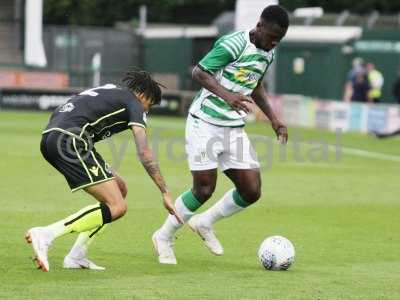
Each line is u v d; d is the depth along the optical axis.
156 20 130.38
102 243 27.42
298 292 21.19
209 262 25.05
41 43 96.31
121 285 21.34
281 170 50.53
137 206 35.44
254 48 24.22
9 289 20.53
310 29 101.00
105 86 23.08
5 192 37.88
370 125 79.94
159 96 23.08
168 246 24.80
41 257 21.91
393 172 51.84
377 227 32.59
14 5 107.75
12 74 92.81
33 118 81.50
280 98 88.06
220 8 131.62
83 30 100.56
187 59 105.19
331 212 35.84
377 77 85.81
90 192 22.66
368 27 102.50
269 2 77.44
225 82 24.44
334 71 99.75
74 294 20.16
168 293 20.59
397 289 21.94
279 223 32.72
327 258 26.28
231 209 25.31
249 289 21.34
